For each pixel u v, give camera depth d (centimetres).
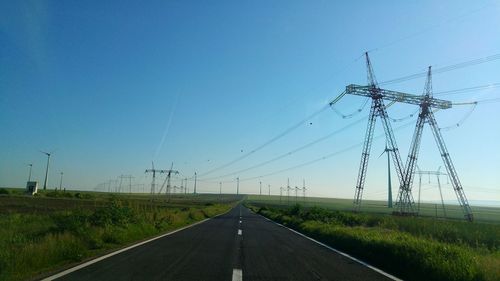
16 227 2541
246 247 2019
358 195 7125
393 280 1212
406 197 6962
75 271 1209
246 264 1450
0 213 4275
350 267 1448
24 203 6919
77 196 12238
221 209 9675
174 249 1816
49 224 2584
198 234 2728
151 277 1145
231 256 1655
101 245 1847
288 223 4488
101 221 2366
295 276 1241
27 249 1324
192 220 4703
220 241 2289
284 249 1983
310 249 2014
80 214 2492
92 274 1167
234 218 5734
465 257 1419
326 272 1329
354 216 4984
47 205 6334
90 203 7356
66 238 1662
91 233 1967
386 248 1664
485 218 9175
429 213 10825
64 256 1448
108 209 2519
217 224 4072
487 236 2864
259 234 2919
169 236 2502
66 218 2338
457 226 3450
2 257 1188
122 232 2178
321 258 1678
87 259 1454
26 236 1908
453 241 2762
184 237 2458
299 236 2844
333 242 2356
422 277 1273
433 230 3122
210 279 1147
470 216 6900
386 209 12094
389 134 7112
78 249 1553
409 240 1900
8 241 1650
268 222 4916
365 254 1786
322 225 3453
